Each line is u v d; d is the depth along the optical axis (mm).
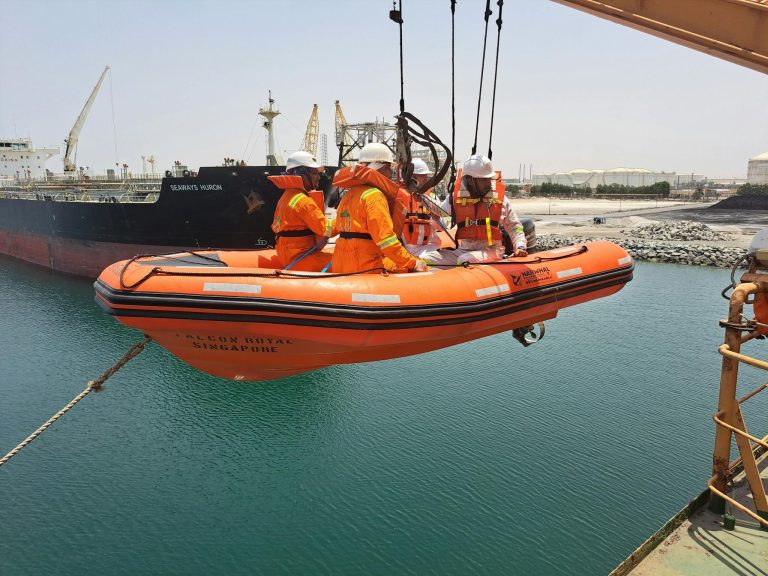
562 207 62281
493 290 3527
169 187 15906
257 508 6531
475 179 4094
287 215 4145
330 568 5438
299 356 3346
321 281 3127
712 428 8289
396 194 3523
